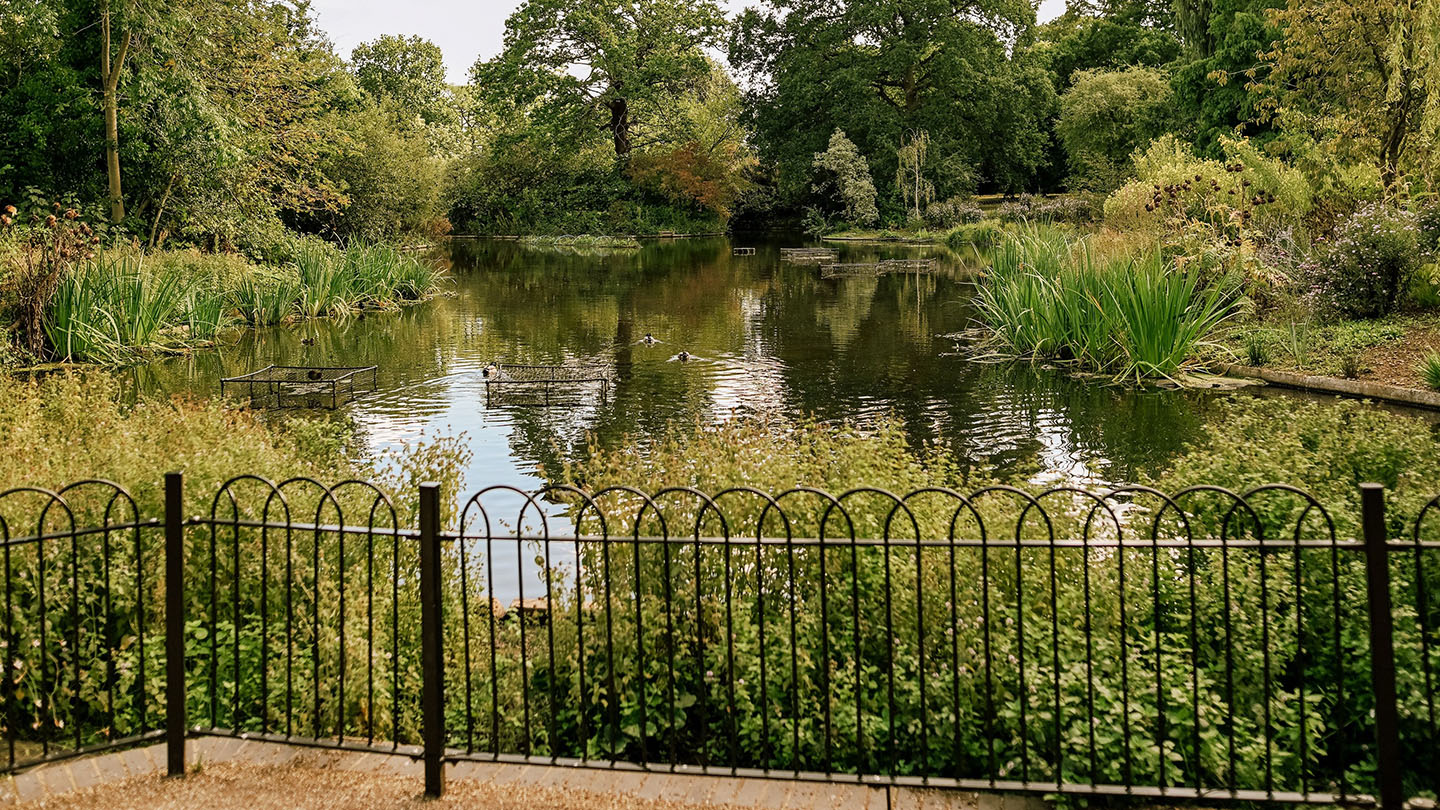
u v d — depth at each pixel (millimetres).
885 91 55844
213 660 4152
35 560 4430
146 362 17188
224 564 4684
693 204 59656
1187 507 5680
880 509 4891
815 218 55375
